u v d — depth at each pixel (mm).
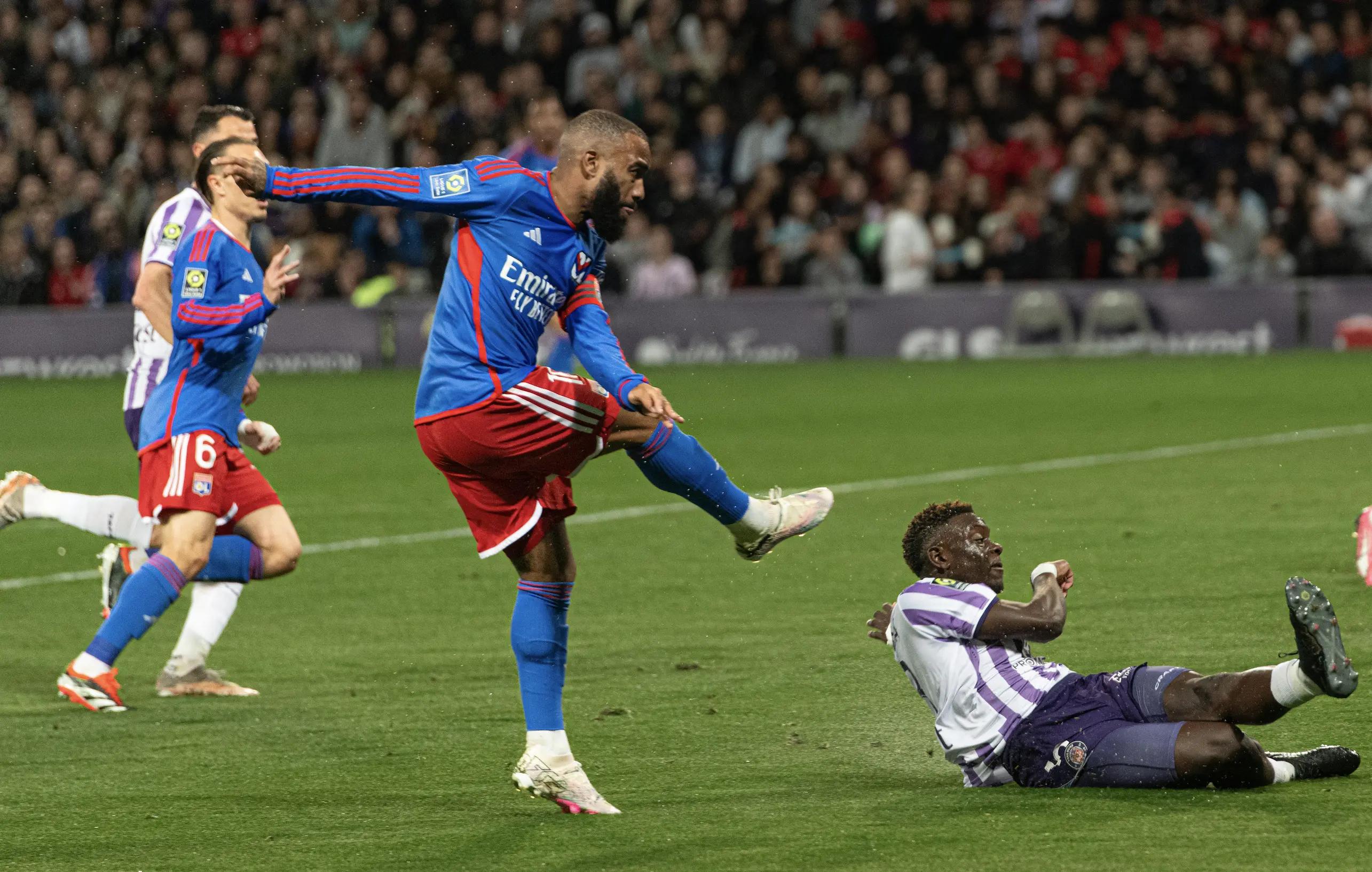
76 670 20047
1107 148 75250
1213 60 78312
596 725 18453
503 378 15578
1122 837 13664
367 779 16703
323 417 54406
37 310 72938
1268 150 73500
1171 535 29469
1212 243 72438
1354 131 74688
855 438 46562
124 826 15195
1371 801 14445
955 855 13453
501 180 15469
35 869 13969
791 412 53844
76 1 81188
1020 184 75375
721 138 77312
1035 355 71812
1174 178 74812
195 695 20766
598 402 15719
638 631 23406
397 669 21891
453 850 14195
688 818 14875
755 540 16766
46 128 80562
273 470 42312
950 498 35188
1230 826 13844
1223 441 43625
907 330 72562
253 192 15148
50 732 19062
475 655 22609
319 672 21828
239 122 21594
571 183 15469
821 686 20016
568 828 14750
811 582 26766
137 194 75000
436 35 79375
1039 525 31172
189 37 78750
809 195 74562
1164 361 68562
